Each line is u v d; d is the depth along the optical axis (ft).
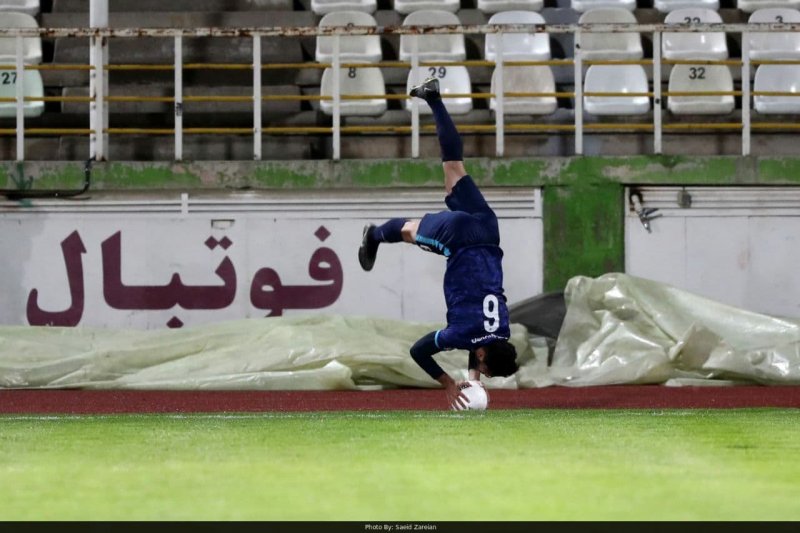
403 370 130.93
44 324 151.02
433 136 161.27
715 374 133.49
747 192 151.43
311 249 151.33
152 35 150.41
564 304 144.87
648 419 91.91
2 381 129.90
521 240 151.33
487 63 150.10
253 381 128.47
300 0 180.55
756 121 163.02
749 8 174.09
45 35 150.00
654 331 139.13
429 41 167.22
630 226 151.43
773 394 120.98
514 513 54.29
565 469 65.98
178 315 151.43
